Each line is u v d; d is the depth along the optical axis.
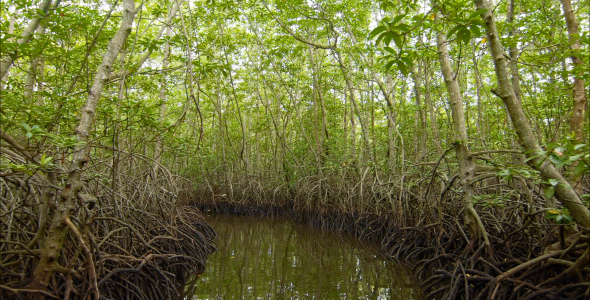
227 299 6.00
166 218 8.62
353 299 5.97
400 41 3.10
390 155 12.10
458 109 5.82
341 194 13.55
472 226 5.87
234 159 19.11
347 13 11.56
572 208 3.70
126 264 5.34
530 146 3.98
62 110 4.72
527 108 7.32
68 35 5.30
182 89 16.09
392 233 10.15
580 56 4.94
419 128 11.95
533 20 7.09
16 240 4.30
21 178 4.32
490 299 4.57
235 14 13.26
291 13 10.81
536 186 6.14
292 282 6.93
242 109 19.77
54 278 4.12
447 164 8.53
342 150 15.26
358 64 12.37
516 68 6.28
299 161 16.72
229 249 9.98
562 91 5.86
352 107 13.95
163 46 11.48
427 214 8.42
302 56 16.48
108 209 6.31
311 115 18.64
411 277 7.24
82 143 3.45
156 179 8.73
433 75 11.46
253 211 17.44
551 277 4.52
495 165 5.78
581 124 4.71
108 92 8.41
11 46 3.41
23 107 3.59
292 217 16.08
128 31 4.19
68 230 4.38
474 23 2.99
